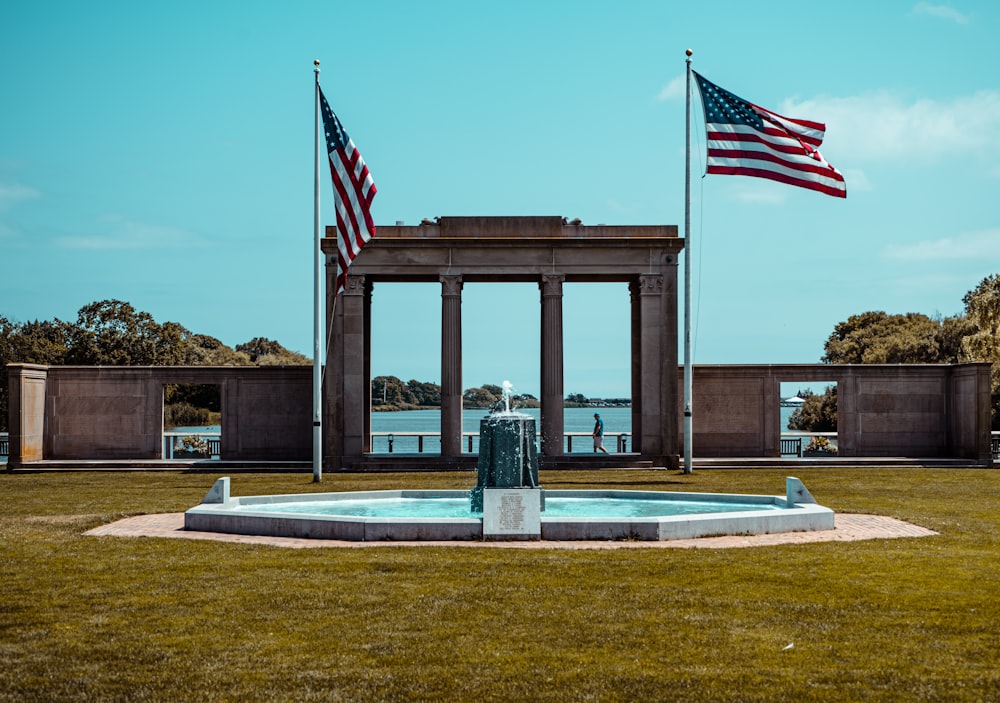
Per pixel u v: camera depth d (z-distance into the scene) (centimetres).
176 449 6756
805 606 1873
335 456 5603
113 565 2273
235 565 2259
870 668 1512
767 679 1464
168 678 1476
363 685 1445
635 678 1469
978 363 5716
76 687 1438
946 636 1678
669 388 5691
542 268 5684
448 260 5675
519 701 1380
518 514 2594
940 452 6009
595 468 5550
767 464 5641
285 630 1723
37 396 5853
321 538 2659
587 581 2077
